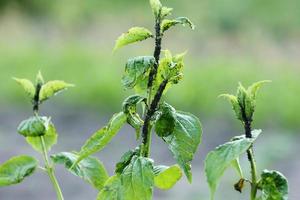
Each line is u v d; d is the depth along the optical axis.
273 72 20.84
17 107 18.48
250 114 2.53
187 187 11.85
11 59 22.52
